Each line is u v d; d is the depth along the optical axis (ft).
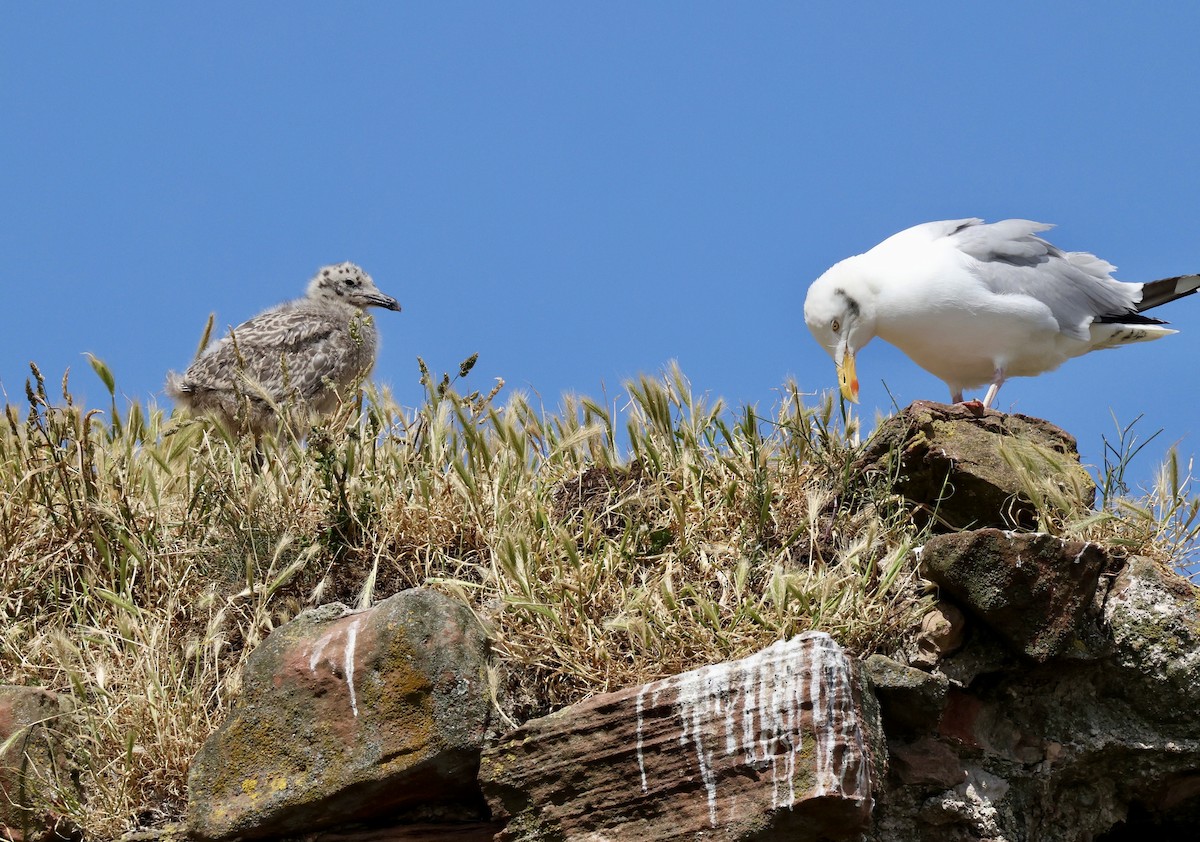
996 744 33.68
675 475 38.68
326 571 37.93
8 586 39.11
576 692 32.50
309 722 32.27
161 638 36.60
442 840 32.01
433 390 42.39
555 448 41.29
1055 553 32.58
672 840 29.30
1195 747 33.76
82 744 34.58
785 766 28.84
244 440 44.70
